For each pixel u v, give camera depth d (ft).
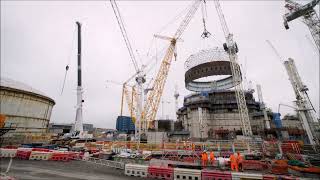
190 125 232.12
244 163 61.26
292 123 237.66
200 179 44.39
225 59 217.56
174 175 46.42
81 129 179.42
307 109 115.96
